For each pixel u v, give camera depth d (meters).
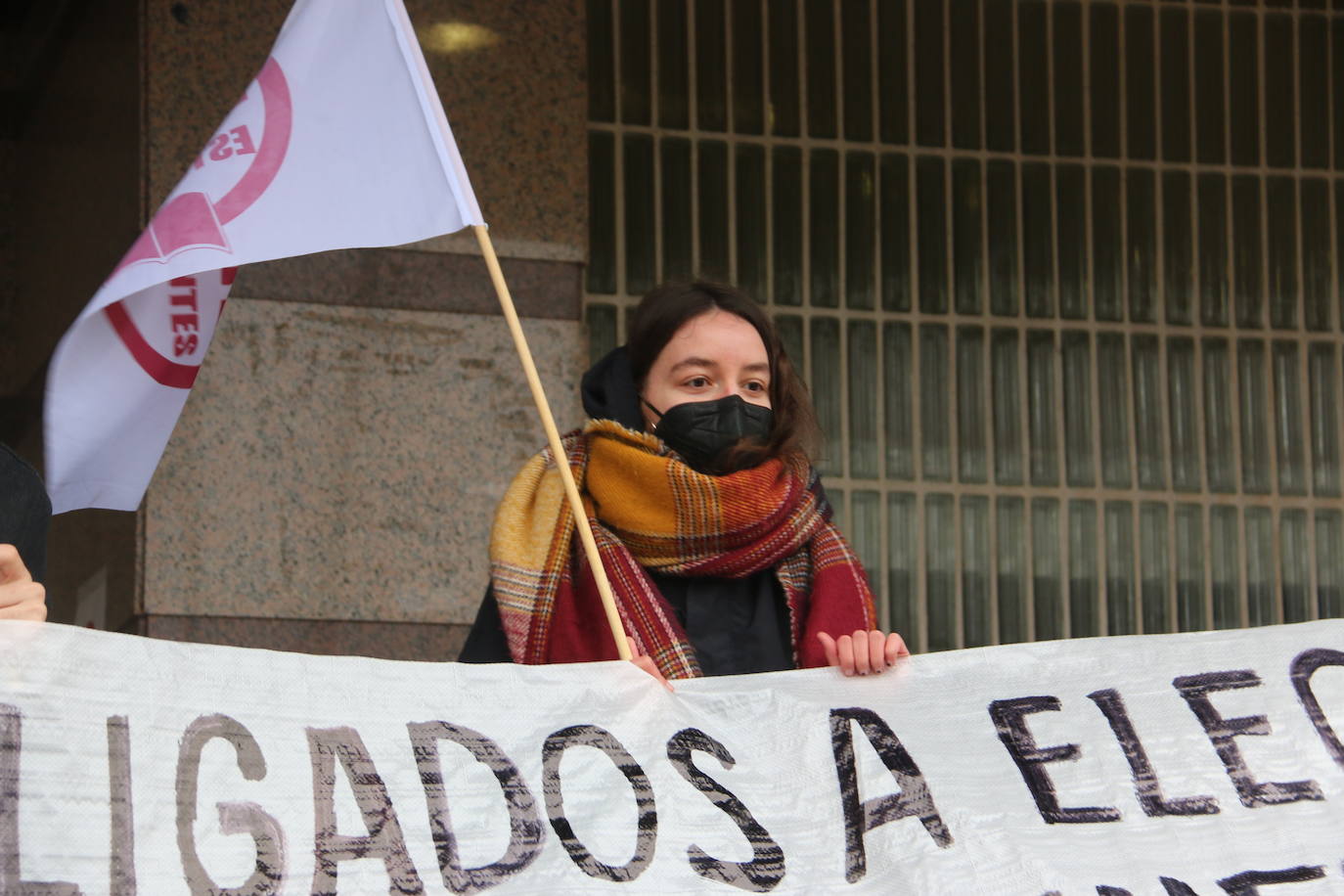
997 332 7.25
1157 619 7.25
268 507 6.21
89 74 6.87
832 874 3.64
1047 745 3.85
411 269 6.45
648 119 6.97
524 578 4.36
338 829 3.42
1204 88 7.52
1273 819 3.76
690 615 4.40
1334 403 7.49
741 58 7.10
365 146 4.18
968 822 3.72
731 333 4.54
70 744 3.30
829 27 7.20
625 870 3.56
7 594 3.38
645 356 4.59
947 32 7.31
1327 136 7.60
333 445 6.29
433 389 6.41
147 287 4.04
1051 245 7.33
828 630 4.28
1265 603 7.34
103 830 3.27
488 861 3.48
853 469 7.08
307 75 4.25
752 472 4.41
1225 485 7.37
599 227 6.88
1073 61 7.41
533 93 6.66
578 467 4.55
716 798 3.69
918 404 7.16
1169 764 3.83
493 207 6.57
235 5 6.38
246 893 3.32
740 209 7.04
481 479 6.40
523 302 6.55
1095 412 7.30
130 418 4.27
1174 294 7.41
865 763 3.79
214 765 3.39
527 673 3.70
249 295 6.29
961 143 7.29
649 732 3.73
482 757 3.58
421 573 6.30
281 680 3.50
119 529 6.28
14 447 7.45
